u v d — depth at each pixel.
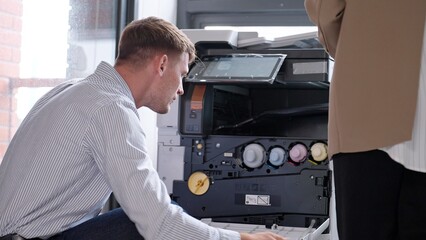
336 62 1.30
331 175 2.16
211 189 2.26
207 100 2.29
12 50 2.33
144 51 1.75
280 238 1.60
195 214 2.28
